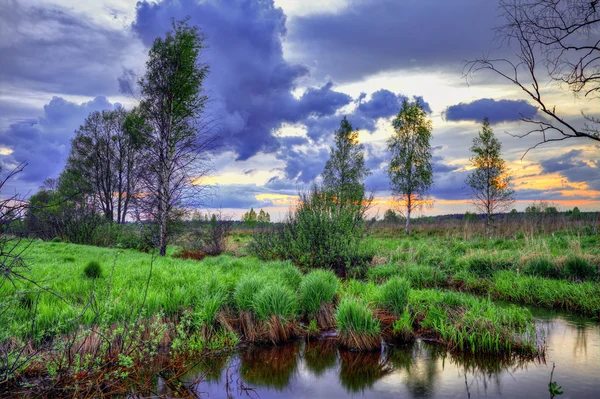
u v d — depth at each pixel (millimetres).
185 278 8766
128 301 6680
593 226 19359
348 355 5977
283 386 4918
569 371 5238
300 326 6984
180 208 18469
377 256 14820
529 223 22109
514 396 4504
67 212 25609
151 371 4977
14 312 5402
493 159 23531
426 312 7562
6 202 3643
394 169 30516
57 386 4250
